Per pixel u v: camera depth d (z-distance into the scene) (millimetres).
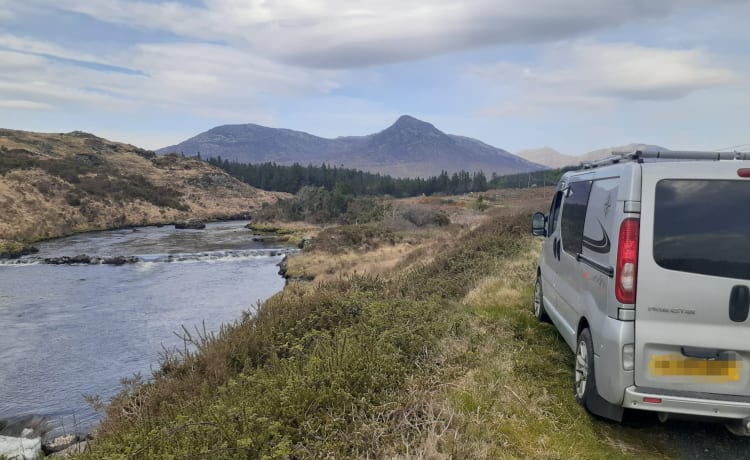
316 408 4184
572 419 4262
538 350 5891
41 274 28781
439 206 59594
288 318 7816
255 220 66438
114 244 44719
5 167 64625
